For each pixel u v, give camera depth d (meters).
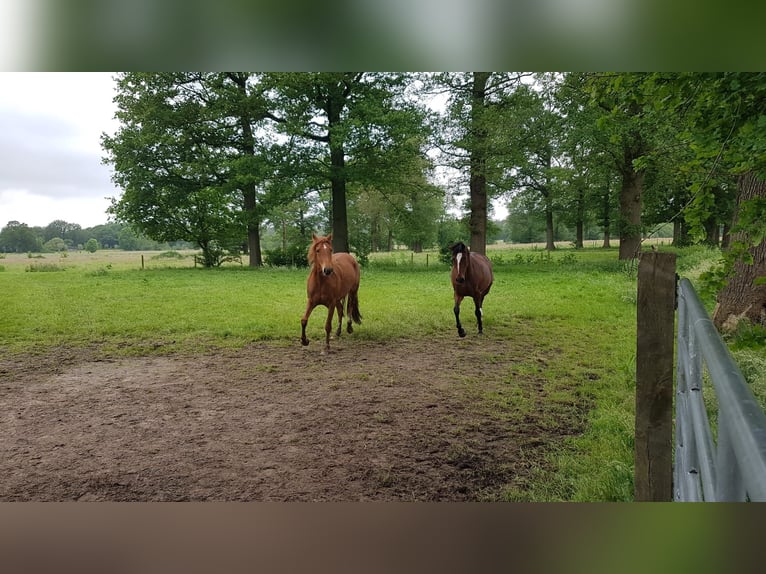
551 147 21.22
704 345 1.05
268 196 21.47
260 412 4.47
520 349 6.58
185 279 16.84
